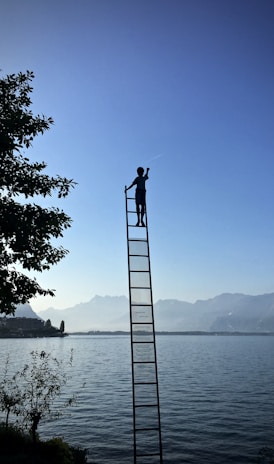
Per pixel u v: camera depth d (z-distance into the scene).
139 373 9.29
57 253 12.52
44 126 12.38
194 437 23.80
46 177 12.52
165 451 21.03
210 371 66.44
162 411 31.70
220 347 187.12
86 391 42.81
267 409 32.38
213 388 45.22
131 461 19.23
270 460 19.19
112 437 23.89
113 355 122.00
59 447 14.19
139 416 18.38
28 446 13.70
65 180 12.69
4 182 11.55
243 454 20.41
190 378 55.66
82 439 23.44
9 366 65.00
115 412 31.42
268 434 24.39
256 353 132.38
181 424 27.14
